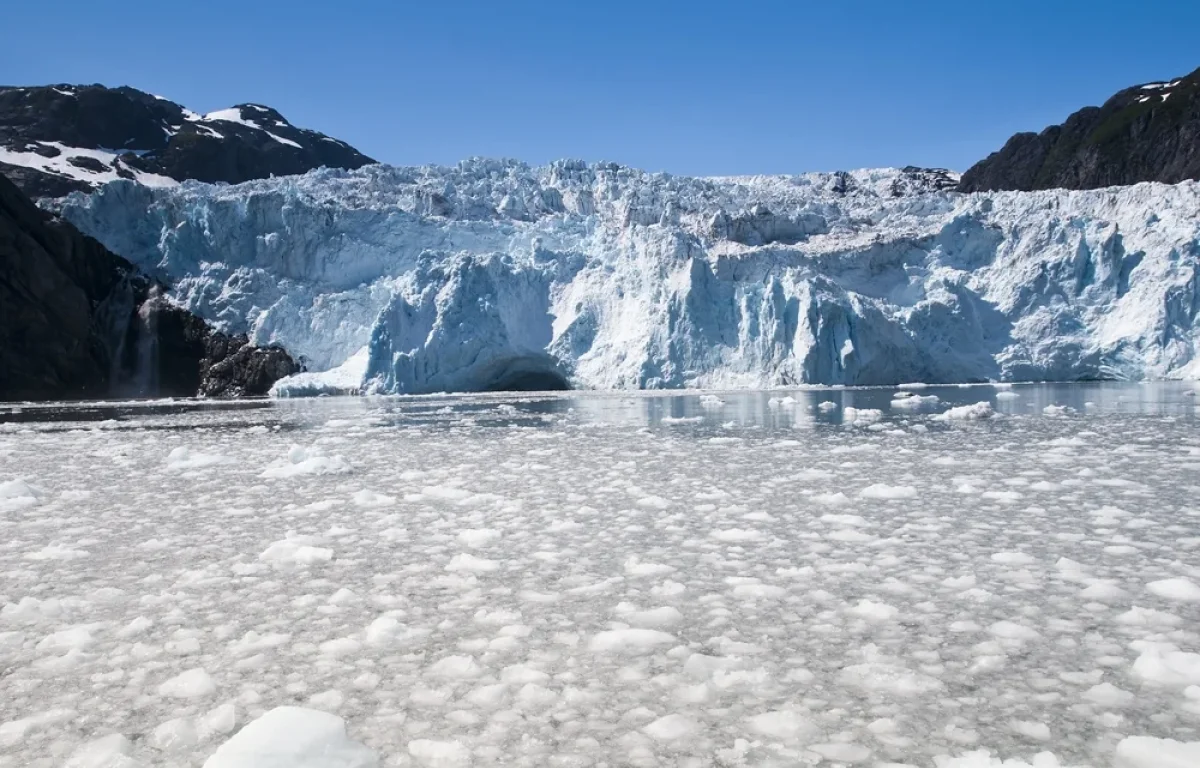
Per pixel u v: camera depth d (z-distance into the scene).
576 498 8.68
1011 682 3.67
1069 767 2.89
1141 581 5.16
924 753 3.06
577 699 3.58
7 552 6.62
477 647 4.26
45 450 14.78
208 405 30.11
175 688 3.78
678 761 3.04
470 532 6.86
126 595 5.34
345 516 7.91
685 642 4.27
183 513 8.24
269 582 5.55
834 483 9.28
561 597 5.12
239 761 2.82
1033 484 8.72
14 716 3.55
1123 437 13.18
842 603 4.85
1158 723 3.24
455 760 3.06
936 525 6.92
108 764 3.02
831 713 3.40
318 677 3.89
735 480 9.66
